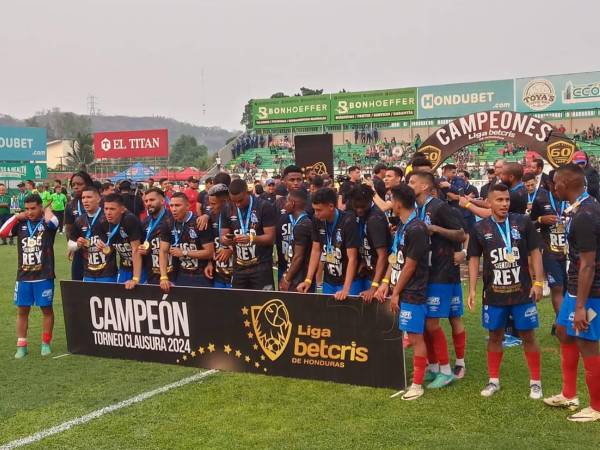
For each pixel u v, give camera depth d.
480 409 5.62
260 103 42.66
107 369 7.20
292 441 4.99
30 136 39.16
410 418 5.43
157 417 5.63
